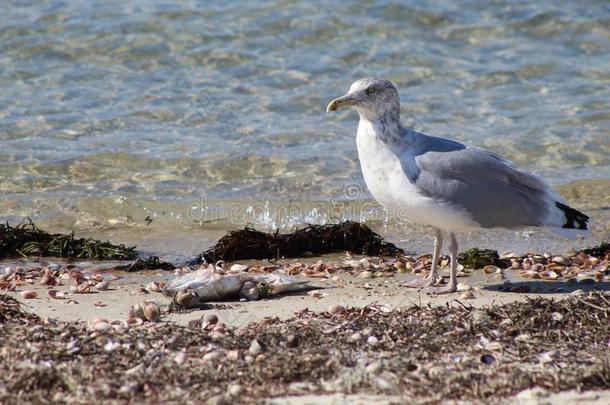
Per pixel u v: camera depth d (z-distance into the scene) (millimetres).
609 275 12141
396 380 8008
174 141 18406
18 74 21422
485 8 24781
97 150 17922
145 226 15172
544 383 7988
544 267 12586
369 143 11469
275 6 24500
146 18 23812
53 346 8672
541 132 18953
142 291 11445
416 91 21109
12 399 7555
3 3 24594
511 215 11211
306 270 12453
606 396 7801
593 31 23734
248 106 20125
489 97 20781
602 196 16312
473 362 8484
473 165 11148
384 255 13664
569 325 9453
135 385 7824
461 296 11125
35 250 13656
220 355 8539
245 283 11156
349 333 9211
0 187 16422
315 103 20359
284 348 8805
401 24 24047
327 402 7598
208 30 23438
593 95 20672
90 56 22312
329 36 23469
